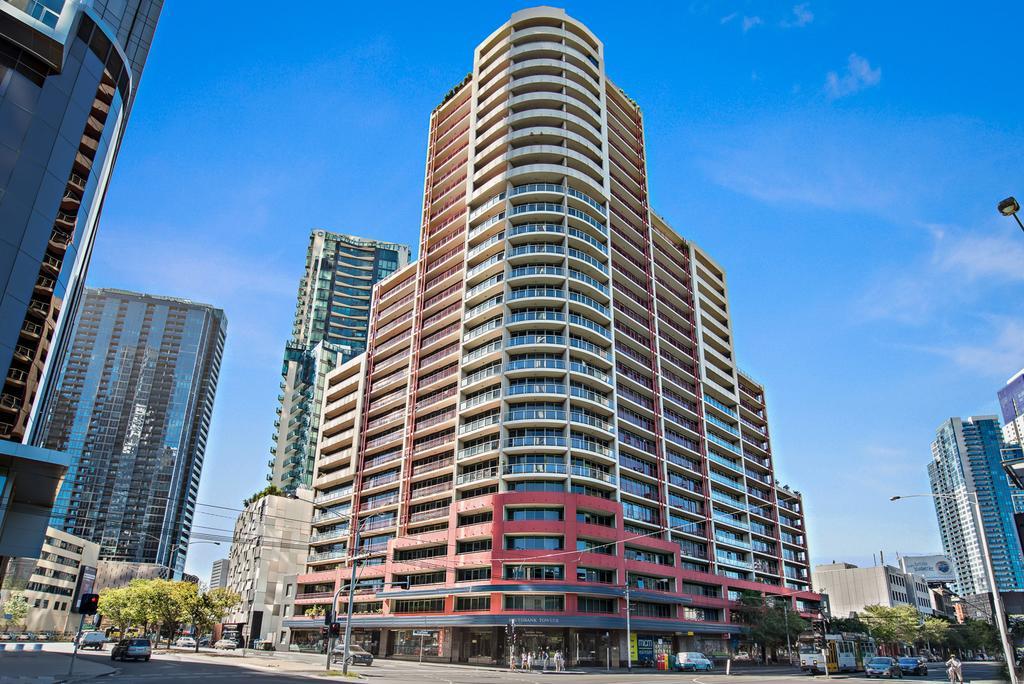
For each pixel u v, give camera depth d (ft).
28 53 147.02
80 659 159.33
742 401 398.42
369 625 259.19
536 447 243.40
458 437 263.29
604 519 250.57
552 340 262.47
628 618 212.23
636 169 349.82
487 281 281.13
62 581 510.17
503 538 224.12
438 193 340.39
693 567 295.48
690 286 372.99
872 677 181.06
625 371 297.12
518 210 287.28
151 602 257.14
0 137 137.80
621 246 319.06
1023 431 265.34
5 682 90.02
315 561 326.44
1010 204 48.73
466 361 274.16
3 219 136.05
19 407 148.77
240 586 381.40
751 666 270.67
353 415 339.98
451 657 225.15
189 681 101.60
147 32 242.78
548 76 307.78
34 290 149.69
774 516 379.96
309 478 492.54
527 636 213.87
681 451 313.32
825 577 502.79
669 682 141.69
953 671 140.97
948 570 591.78
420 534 261.24
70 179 156.35
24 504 130.62
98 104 163.94
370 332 352.08
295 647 294.87
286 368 587.27
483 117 323.16
